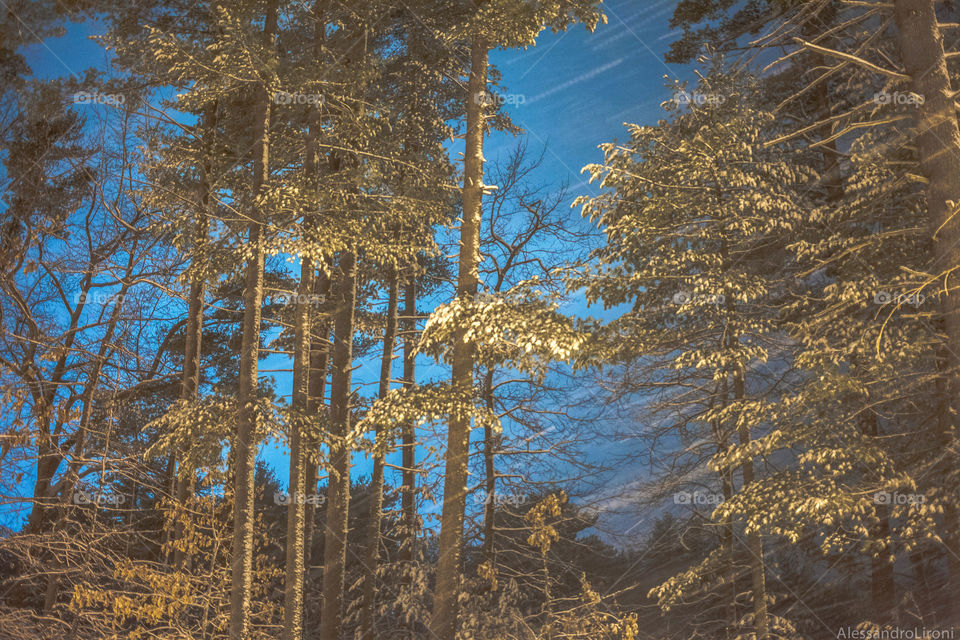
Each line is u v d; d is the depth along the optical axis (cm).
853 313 1491
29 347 1959
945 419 1402
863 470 1413
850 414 1362
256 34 1692
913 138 1291
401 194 1736
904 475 1309
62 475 1942
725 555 1546
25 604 1898
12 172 1980
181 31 1884
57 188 2077
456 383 1474
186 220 1658
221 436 1492
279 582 2125
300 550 1556
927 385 1452
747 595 1720
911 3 1255
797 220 1495
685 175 1513
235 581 1432
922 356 1349
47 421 1766
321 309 2048
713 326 1483
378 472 2084
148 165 2002
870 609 1708
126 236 2208
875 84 1856
